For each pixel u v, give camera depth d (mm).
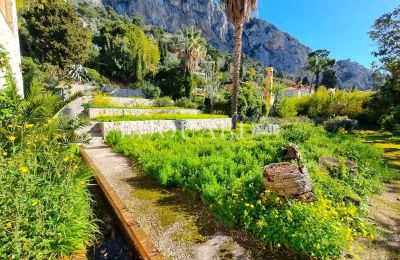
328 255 2805
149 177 5605
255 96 22125
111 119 11586
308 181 3713
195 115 17016
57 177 2908
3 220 2117
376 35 15062
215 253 2936
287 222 3115
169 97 24859
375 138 16438
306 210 3154
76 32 28625
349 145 9453
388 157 10133
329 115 27438
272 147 7090
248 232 3367
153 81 29984
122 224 3338
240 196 3877
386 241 3424
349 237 3057
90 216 3346
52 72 24453
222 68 55188
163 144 8258
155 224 3566
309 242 2795
